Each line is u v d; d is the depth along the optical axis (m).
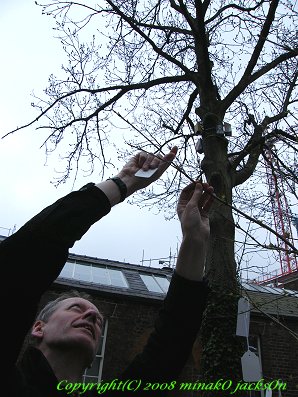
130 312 10.60
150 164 1.32
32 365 1.29
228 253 5.23
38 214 1.01
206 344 5.03
